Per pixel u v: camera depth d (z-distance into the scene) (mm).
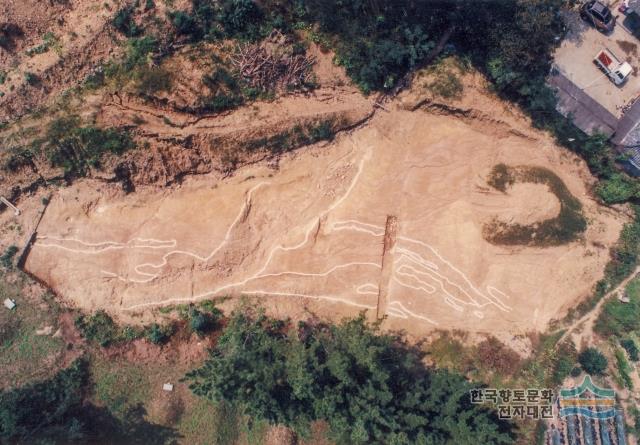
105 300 28422
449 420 24828
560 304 30516
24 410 24828
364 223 30047
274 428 27953
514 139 31484
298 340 26312
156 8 28453
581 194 32000
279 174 30125
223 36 28953
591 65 31812
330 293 29656
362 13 30031
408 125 31016
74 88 28703
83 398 26906
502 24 29250
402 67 30578
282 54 29000
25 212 28359
